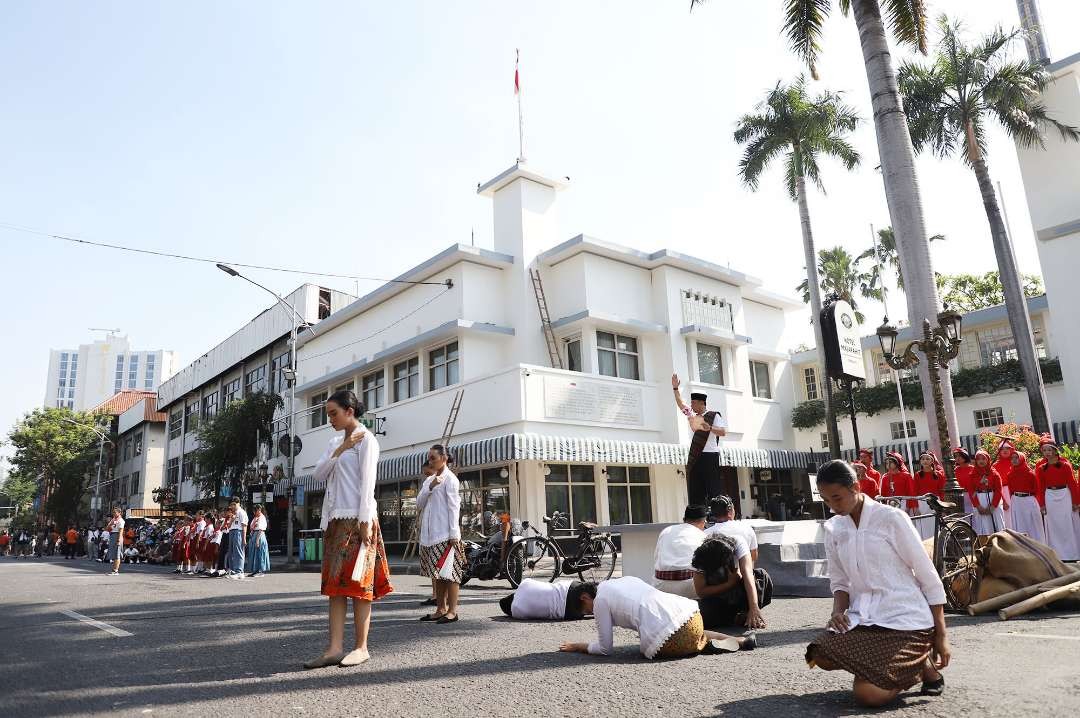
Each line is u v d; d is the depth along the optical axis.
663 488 23.27
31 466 63.12
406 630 7.03
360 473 5.37
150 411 54.03
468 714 3.84
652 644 5.20
